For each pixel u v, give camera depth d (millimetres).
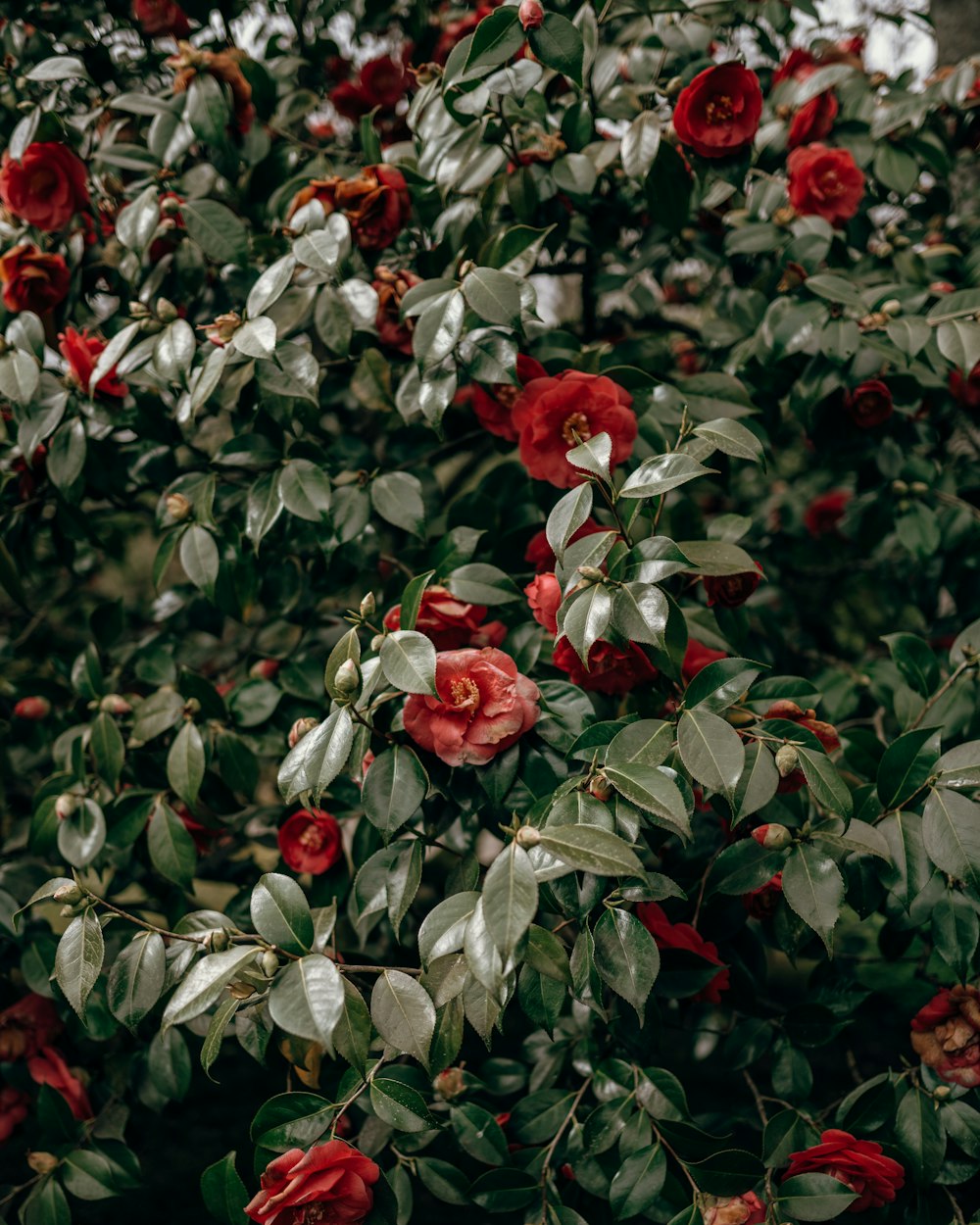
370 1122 1229
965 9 2242
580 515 983
